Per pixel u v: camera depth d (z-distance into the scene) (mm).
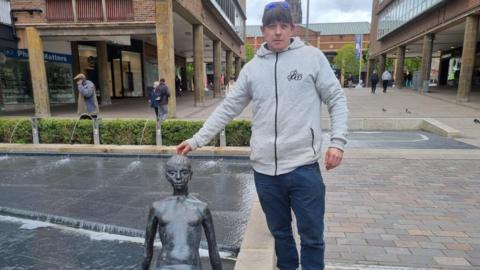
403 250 3203
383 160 6605
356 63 59562
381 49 35406
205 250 3279
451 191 4832
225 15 24703
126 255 3338
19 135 8305
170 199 2156
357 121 12039
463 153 7062
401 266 2934
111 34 12797
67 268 3143
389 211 4133
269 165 2193
